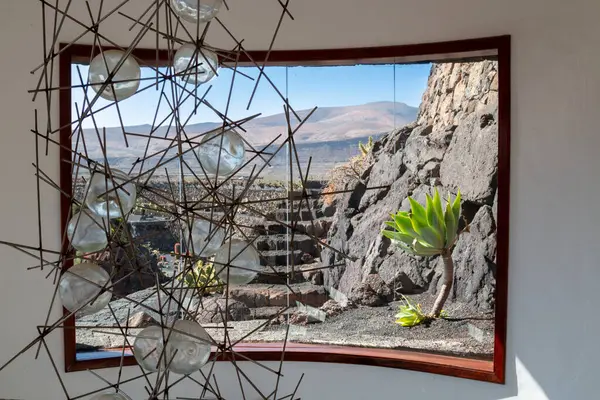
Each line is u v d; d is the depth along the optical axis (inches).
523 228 96.4
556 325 94.3
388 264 110.7
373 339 111.4
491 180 100.3
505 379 98.7
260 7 107.0
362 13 105.4
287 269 112.3
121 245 40.1
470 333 104.0
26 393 100.1
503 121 96.8
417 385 107.1
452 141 104.5
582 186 91.7
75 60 101.8
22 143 98.6
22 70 98.1
